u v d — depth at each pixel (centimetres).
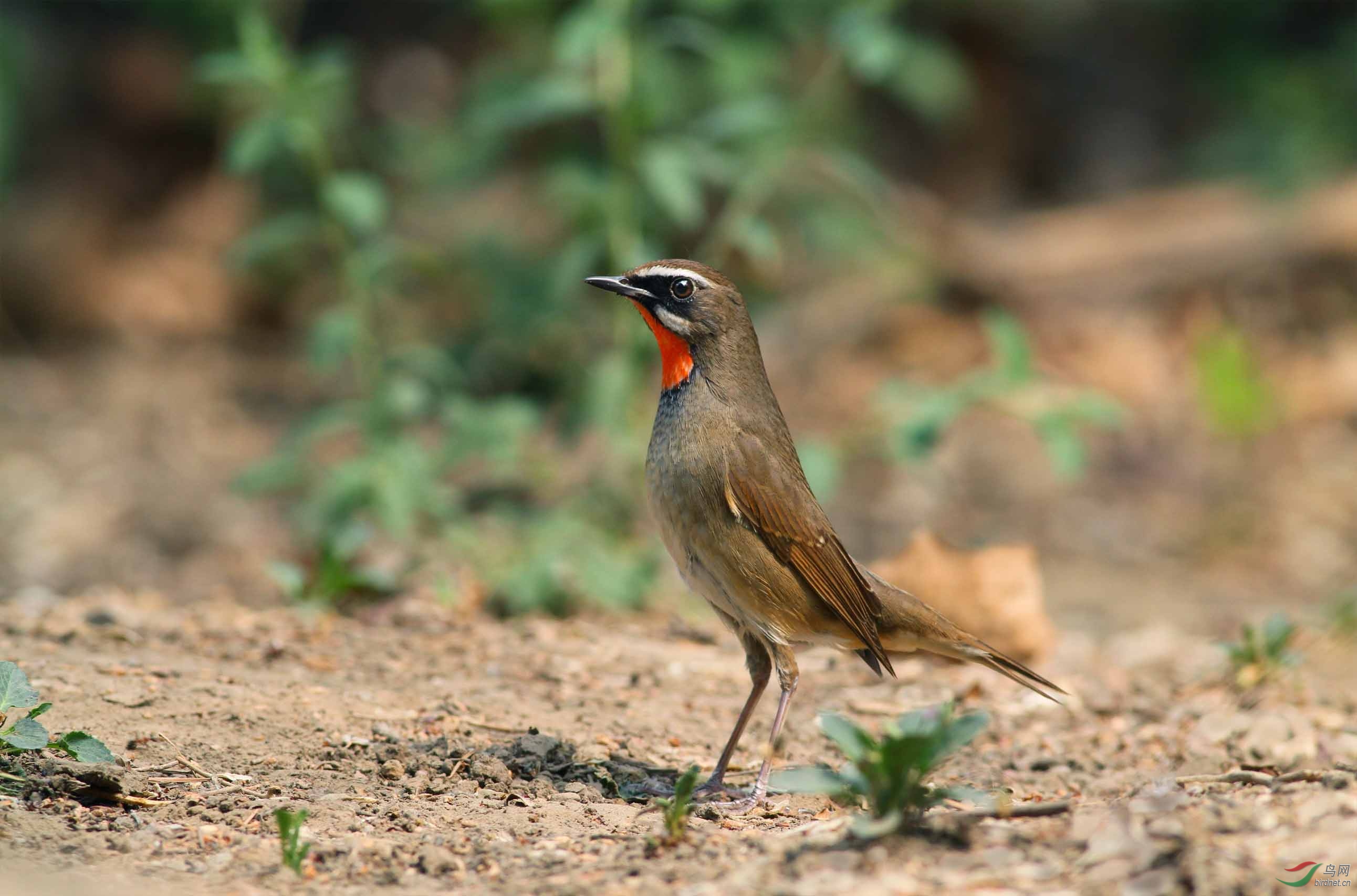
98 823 683
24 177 2452
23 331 2356
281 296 2438
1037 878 591
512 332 1608
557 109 1237
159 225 2492
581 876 632
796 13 1941
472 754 803
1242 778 738
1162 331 2234
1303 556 1648
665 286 833
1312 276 2250
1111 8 2703
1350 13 2645
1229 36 2698
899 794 627
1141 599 1498
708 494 820
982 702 999
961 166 2705
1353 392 2055
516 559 1212
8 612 1051
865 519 1742
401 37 2691
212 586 1421
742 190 1305
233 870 638
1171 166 2716
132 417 2045
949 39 2700
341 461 1875
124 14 2583
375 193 1210
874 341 2253
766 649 852
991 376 1223
